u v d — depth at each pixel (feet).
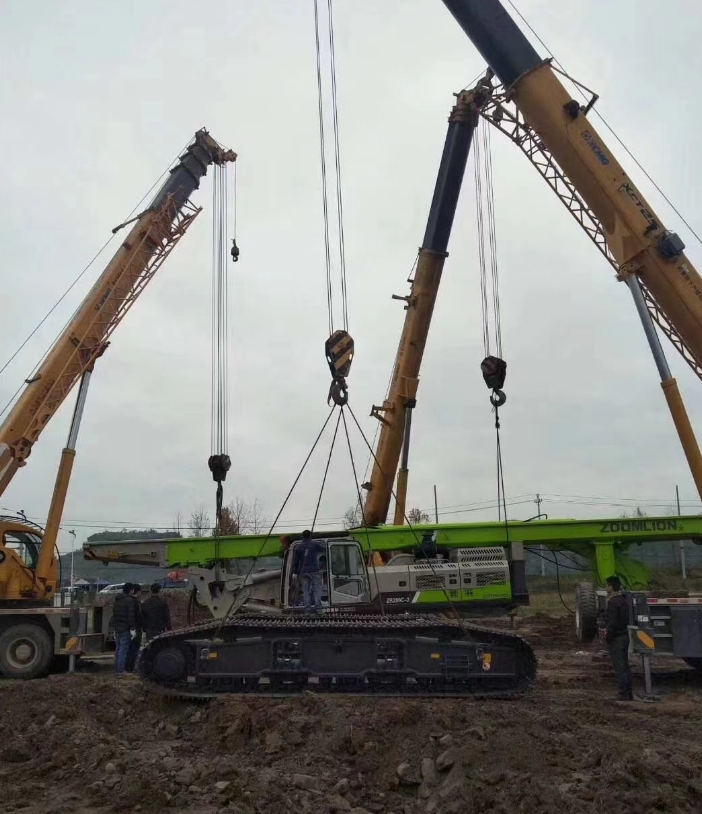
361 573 43.55
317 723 26.11
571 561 62.39
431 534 55.52
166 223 66.54
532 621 76.54
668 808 19.22
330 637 33.12
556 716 26.76
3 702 31.37
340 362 49.80
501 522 56.24
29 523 55.62
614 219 52.47
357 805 20.99
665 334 53.52
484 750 22.50
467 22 54.90
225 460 59.06
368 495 60.95
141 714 31.53
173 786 21.80
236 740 26.50
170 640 33.71
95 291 62.18
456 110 59.57
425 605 51.11
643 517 56.24
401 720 25.64
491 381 52.80
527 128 55.42
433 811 20.18
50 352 59.57
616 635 36.09
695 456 50.52
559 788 20.26
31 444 56.59
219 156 70.79
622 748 22.98
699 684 40.78
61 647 48.49
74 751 25.52
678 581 94.22
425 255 61.62
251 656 33.01
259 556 46.19
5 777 23.75
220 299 67.00
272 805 20.24
